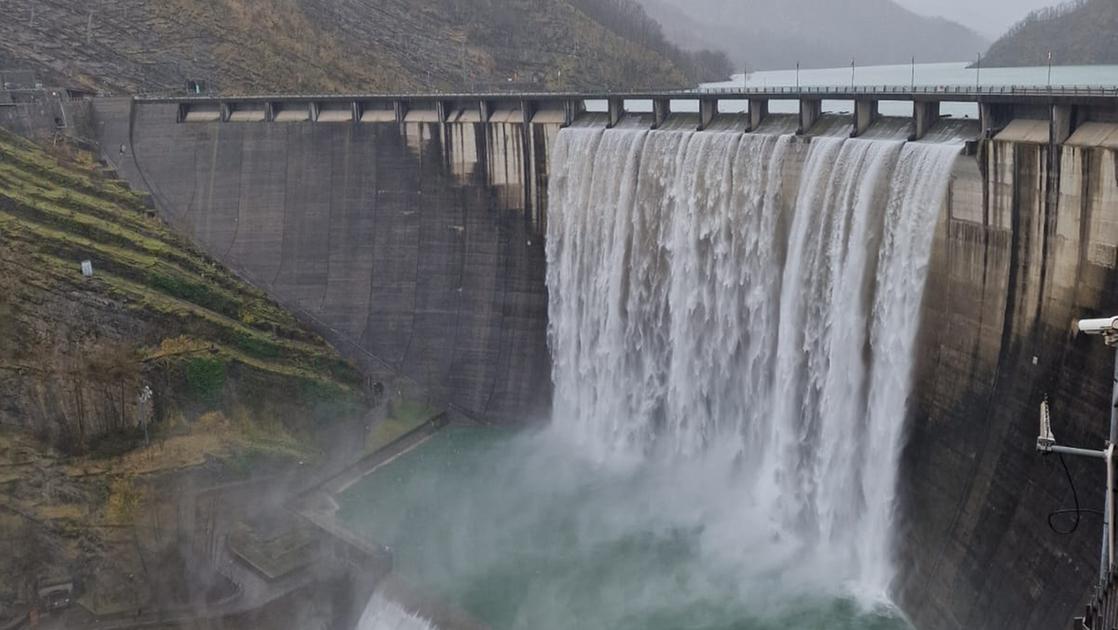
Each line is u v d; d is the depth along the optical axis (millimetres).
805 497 69062
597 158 85000
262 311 93438
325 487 79125
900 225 59938
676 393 80375
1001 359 54031
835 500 66000
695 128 79188
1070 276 49500
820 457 67125
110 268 87062
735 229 74000
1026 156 51969
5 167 93125
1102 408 46469
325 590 65062
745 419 75312
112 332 82812
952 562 55125
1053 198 50375
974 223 55562
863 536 63906
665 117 83250
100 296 83250
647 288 82125
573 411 90062
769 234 71250
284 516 73375
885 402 61844
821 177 65688
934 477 58094
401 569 66875
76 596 65562
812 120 70000
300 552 68125
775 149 70000
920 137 61312
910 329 59969
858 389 64125
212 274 93875
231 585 64938
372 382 92875
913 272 59406
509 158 93062
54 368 77250
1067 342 49500
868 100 65125
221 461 76688
